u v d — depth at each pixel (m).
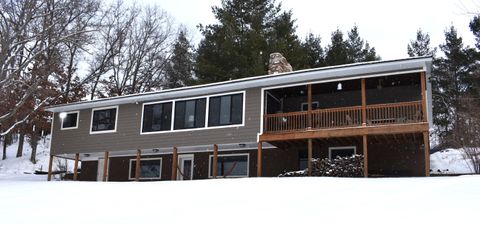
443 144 29.05
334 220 7.77
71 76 39.78
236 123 20.38
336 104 21.19
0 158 36.53
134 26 44.03
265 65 33.22
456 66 36.88
